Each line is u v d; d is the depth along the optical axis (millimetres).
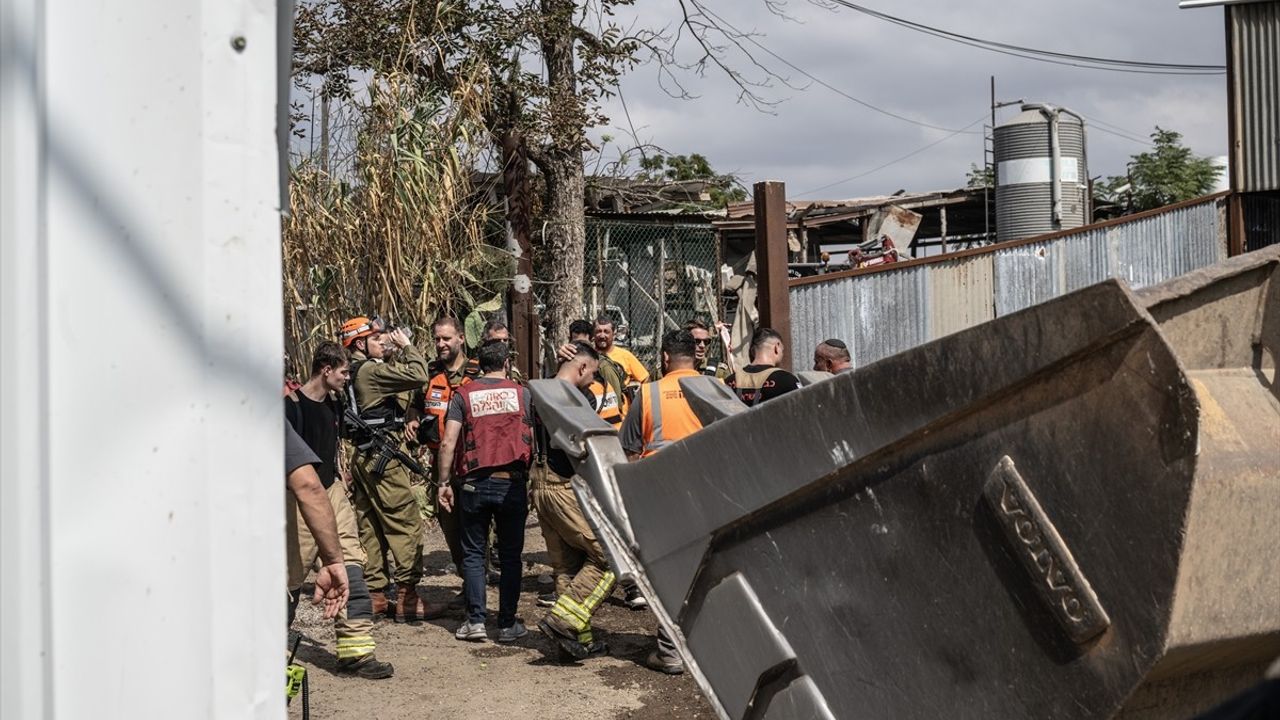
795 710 2604
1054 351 2035
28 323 1370
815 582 2559
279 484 1607
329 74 13305
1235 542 2096
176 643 1479
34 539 1365
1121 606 1995
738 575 2746
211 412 1527
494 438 6941
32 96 1373
